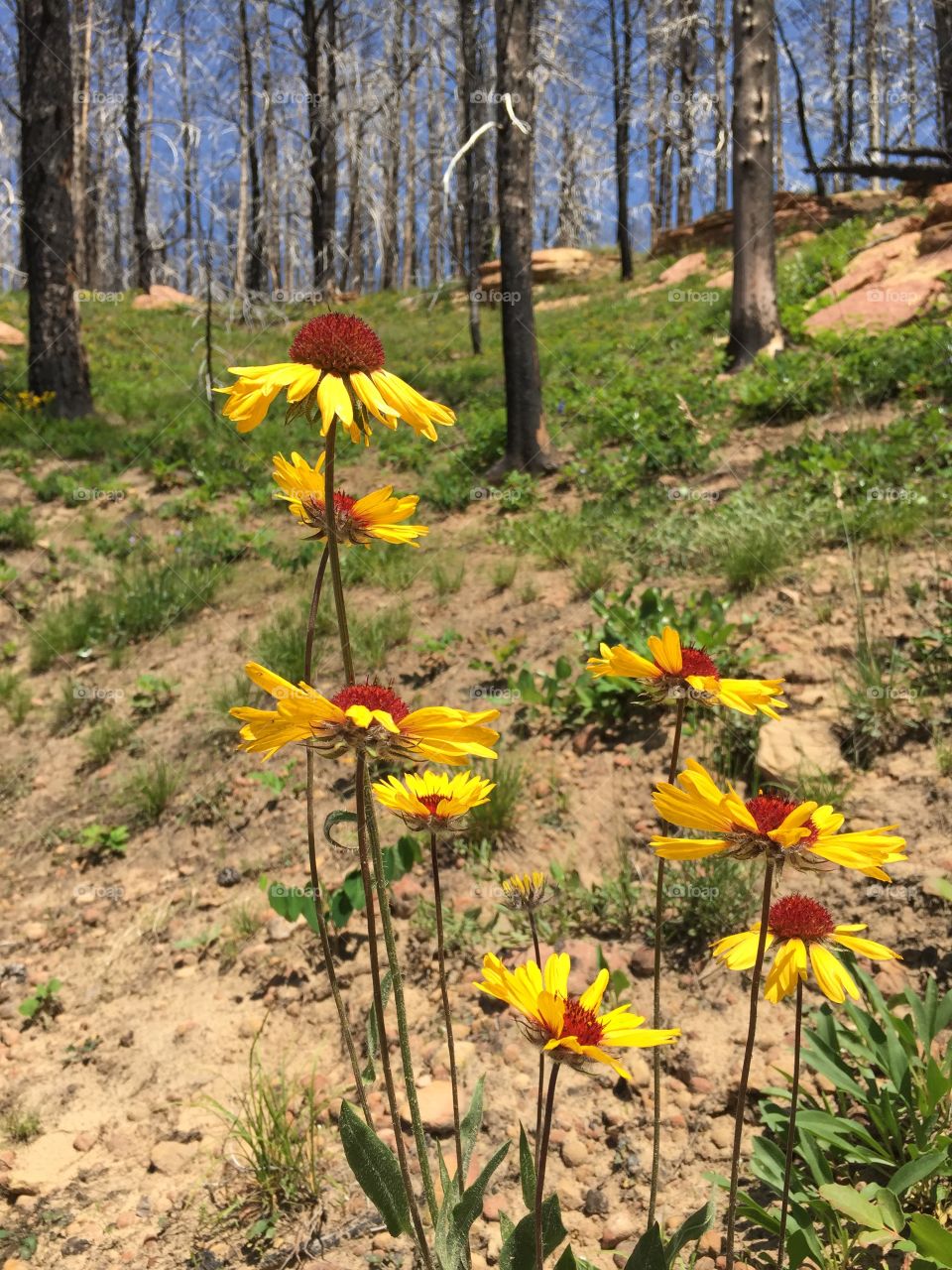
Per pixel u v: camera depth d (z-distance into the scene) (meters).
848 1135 2.57
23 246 18.72
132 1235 2.87
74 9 29.05
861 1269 2.25
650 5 26.52
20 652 7.59
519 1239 1.74
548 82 23.92
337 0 26.34
